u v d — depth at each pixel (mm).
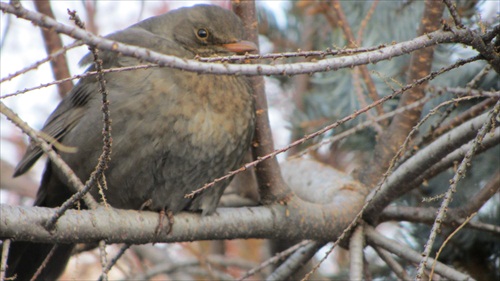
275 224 8812
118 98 8930
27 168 9750
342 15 9719
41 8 10773
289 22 12508
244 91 9289
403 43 6082
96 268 12961
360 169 10242
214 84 9078
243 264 11734
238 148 9297
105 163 6438
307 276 6973
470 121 7910
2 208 6711
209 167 9156
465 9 9695
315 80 11492
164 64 5383
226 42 10125
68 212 7102
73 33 5062
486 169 9836
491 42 6520
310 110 11586
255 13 9594
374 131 11070
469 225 8938
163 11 12859
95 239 7305
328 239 9086
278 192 8859
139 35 9938
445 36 6191
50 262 9750
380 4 10844
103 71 6008
